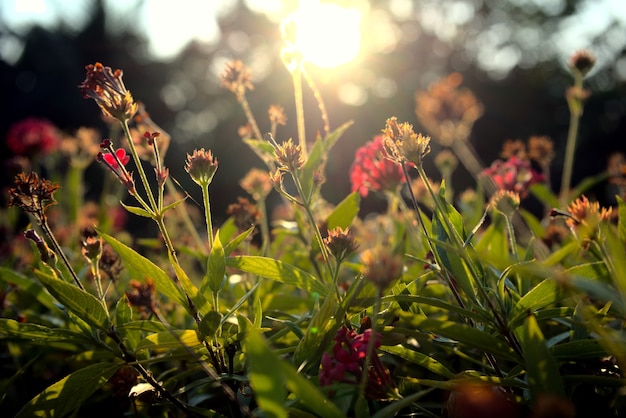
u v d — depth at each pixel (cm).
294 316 72
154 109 800
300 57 84
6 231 125
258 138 91
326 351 60
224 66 92
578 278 47
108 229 138
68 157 163
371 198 344
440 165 134
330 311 57
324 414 46
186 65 832
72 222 145
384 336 59
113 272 75
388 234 112
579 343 56
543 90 768
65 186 162
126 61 820
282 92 620
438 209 60
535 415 48
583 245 56
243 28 793
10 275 82
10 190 64
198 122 778
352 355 55
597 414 61
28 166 150
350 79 662
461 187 574
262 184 97
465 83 799
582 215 57
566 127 729
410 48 851
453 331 54
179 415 70
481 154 755
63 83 806
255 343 45
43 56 838
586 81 732
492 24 882
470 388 55
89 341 64
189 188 285
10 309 92
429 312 77
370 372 54
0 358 91
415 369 73
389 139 62
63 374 86
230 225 93
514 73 805
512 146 100
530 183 89
